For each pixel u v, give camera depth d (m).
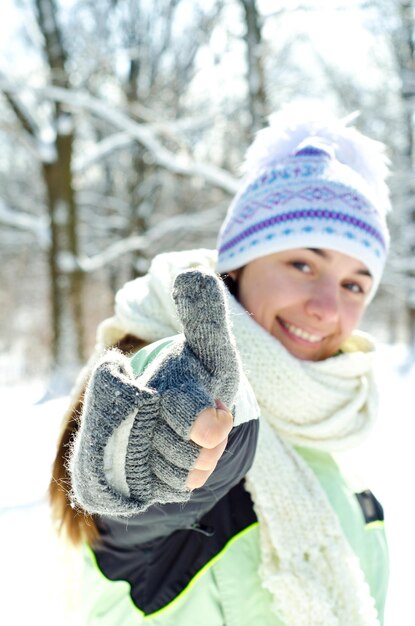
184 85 11.31
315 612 1.04
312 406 1.22
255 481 1.12
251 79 7.70
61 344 8.31
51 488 1.26
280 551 1.08
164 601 1.06
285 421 1.24
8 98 7.98
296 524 1.11
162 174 13.02
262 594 1.08
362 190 1.34
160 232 10.69
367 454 3.41
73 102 7.30
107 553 1.12
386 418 4.22
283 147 1.40
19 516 2.97
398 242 13.30
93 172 15.25
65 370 8.18
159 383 0.71
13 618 2.17
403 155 12.23
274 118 1.47
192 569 1.07
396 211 12.45
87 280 15.39
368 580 1.24
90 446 0.69
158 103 11.02
